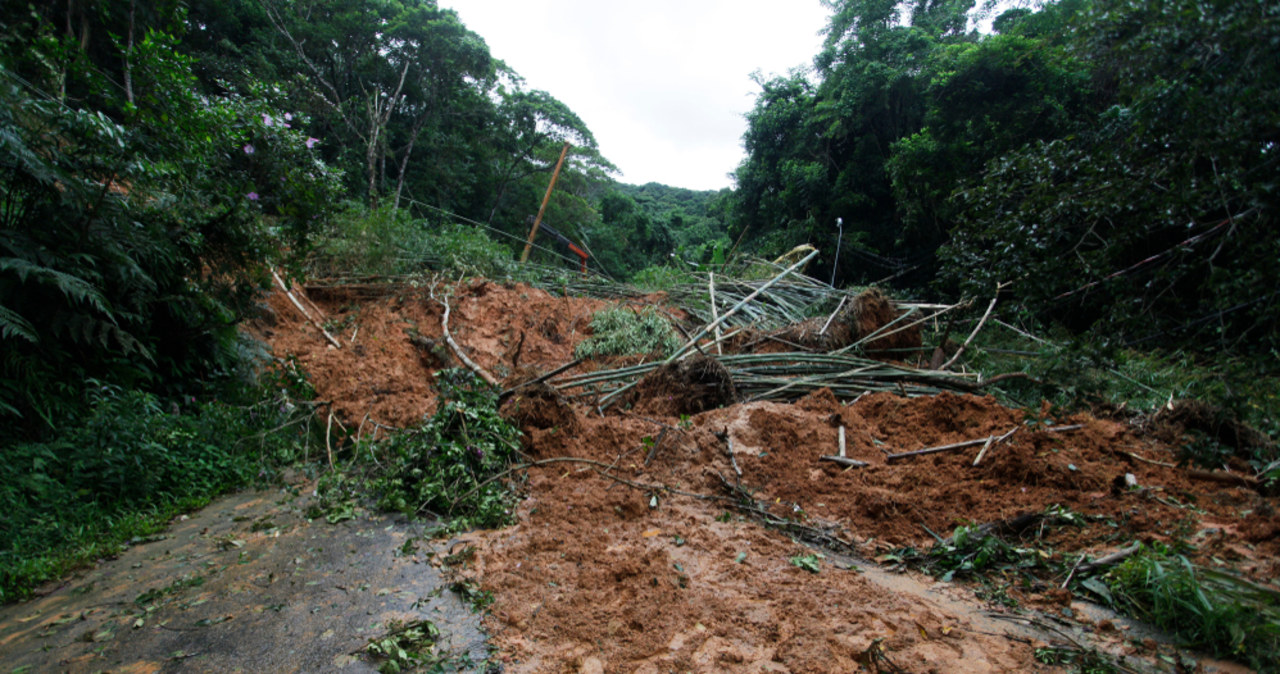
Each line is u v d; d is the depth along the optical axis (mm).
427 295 8633
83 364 4438
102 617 2594
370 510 3838
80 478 3674
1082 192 3244
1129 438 4543
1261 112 2332
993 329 8852
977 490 3793
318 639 2406
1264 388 2645
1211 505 3541
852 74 20391
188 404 5094
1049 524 3363
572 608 2604
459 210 29031
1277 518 3195
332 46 22969
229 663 2258
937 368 7520
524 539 3322
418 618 2557
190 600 2730
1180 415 4625
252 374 6055
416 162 26656
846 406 5438
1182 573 2602
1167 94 2570
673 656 2268
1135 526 3289
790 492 3951
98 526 3451
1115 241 3002
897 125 20688
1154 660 2320
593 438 4660
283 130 5762
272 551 3262
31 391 3883
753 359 6328
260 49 19469
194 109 5035
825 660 2234
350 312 8320
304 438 5199
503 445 4227
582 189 38125
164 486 4039
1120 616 2633
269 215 6281
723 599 2664
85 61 4699
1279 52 2236
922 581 2971
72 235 4273
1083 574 2916
